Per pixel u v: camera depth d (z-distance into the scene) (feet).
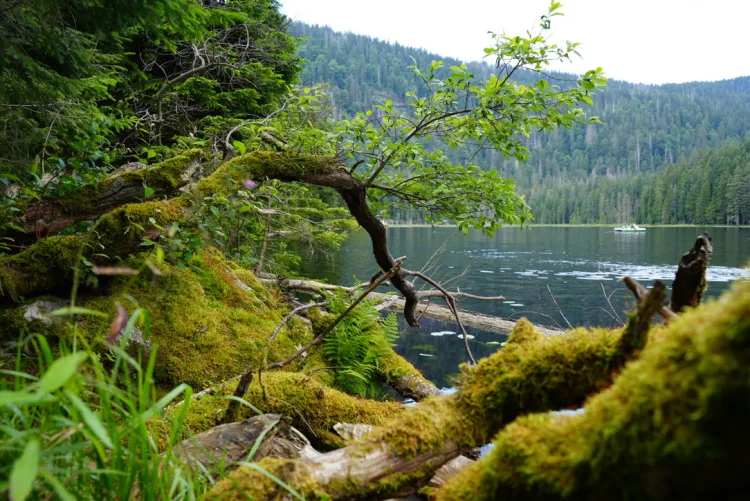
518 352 4.37
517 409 4.24
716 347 2.22
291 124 19.40
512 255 72.38
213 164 15.12
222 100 33.19
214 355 12.57
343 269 45.83
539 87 13.60
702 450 2.21
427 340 24.25
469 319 27.45
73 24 13.91
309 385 10.62
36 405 3.98
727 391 2.13
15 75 11.78
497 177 15.25
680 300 4.77
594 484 2.72
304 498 3.91
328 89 21.42
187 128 30.09
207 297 14.74
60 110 12.75
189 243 11.81
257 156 14.03
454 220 15.64
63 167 12.25
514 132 14.28
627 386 2.72
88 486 3.89
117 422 6.15
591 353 3.89
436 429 4.22
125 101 24.48
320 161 14.64
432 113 14.53
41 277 10.69
